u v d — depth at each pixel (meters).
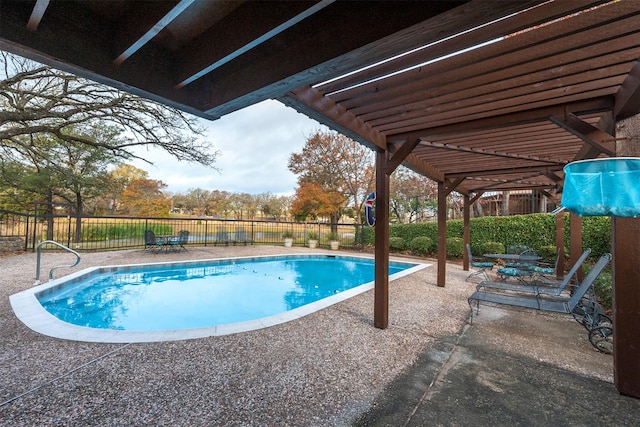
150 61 1.67
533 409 2.04
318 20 1.49
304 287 7.30
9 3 1.21
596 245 7.29
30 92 7.22
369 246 12.84
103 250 10.23
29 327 3.31
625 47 1.79
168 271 7.78
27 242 9.53
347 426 1.84
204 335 3.24
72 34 1.36
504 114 2.93
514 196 14.93
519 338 3.29
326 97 2.59
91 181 11.38
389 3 1.29
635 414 1.99
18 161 9.70
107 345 2.95
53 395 2.10
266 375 2.43
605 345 3.09
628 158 1.87
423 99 2.62
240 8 1.42
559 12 1.47
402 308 4.40
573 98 2.55
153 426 1.81
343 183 15.20
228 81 1.86
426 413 1.98
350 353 2.87
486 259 9.03
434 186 16.56
